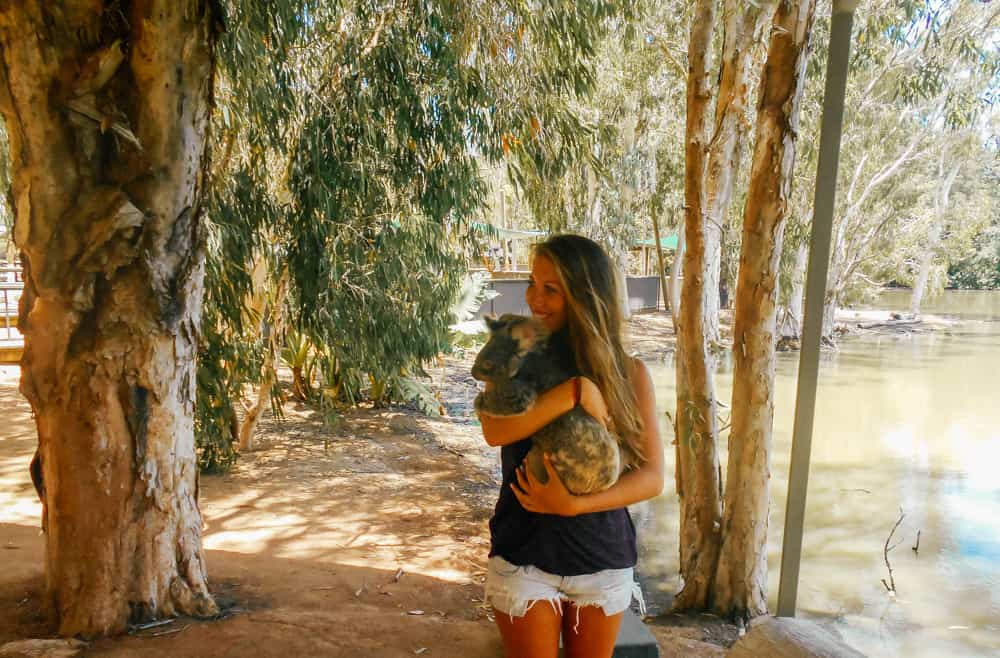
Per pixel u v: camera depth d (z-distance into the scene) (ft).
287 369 49.96
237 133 22.61
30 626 10.80
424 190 25.05
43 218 10.15
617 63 47.24
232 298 22.93
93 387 10.54
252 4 18.49
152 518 11.19
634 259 131.23
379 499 25.62
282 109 22.22
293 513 23.57
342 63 23.24
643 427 6.07
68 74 9.90
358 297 24.58
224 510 23.49
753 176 16.94
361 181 23.47
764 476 17.63
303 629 11.23
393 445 33.32
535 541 5.79
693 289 18.19
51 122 9.96
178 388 11.44
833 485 32.12
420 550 20.67
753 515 17.66
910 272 122.21
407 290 26.43
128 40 10.34
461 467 30.71
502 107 23.11
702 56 17.89
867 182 74.33
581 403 5.71
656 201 65.98
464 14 21.16
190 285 11.43
